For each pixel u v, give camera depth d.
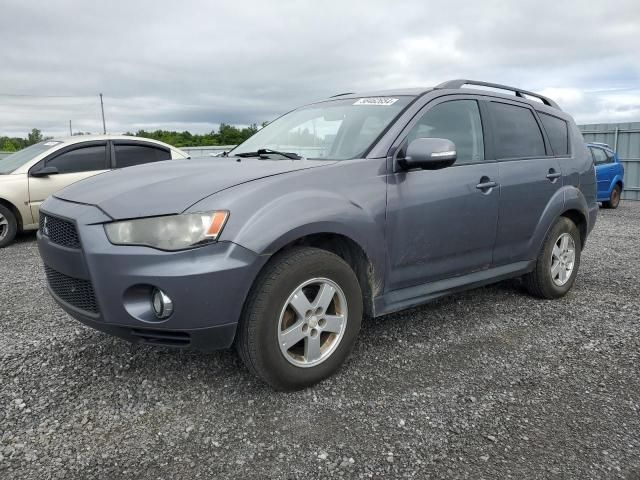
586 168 4.99
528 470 2.24
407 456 2.34
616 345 3.62
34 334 3.76
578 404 2.80
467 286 3.88
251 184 2.79
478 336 3.76
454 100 3.88
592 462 2.30
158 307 2.61
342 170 3.11
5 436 2.48
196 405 2.78
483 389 2.97
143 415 2.68
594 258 6.70
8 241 7.71
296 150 3.73
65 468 2.25
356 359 3.35
